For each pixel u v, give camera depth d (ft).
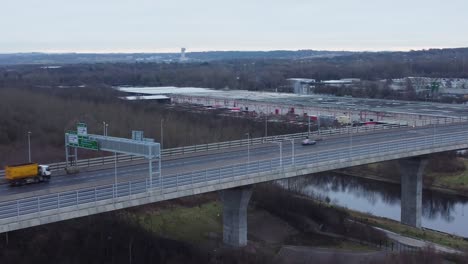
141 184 205.67
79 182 216.54
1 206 179.22
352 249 253.03
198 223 274.57
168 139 381.81
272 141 318.24
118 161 256.52
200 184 210.59
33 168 215.51
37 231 232.12
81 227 238.89
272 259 231.71
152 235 245.86
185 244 241.55
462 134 343.26
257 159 258.57
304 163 249.14
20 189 206.28
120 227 243.81
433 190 394.52
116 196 189.98
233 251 233.76
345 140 324.80
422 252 232.32
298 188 362.33
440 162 427.33
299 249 251.19
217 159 261.85
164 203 289.74
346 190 393.91
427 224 317.42
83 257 220.64
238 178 222.07
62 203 181.88
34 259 216.13
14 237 226.58
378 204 356.59
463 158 449.48
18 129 404.16
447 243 263.70
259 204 303.07
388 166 433.07
